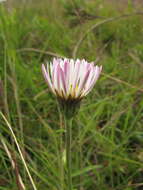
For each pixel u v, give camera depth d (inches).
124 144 14.5
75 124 14.4
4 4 20.5
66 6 20.2
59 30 18.9
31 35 19.3
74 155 13.7
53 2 23.6
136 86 15.7
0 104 14.7
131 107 15.0
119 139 14.9
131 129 14.8
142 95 16.1
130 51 18.9
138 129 14.8
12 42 18.2
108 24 20.4
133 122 14.0
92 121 14.0
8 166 13.3
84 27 19.1
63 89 9.0
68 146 9.4
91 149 13.8
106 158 13.9
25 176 11.8
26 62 18.2
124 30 19.8
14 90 14.5
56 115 15.0
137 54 18.8
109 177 13.9
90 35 19.2
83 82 8.9
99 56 17.4
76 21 19.3
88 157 13.6
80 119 14.3
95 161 14.1
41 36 19.6
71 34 19.3
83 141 13.6
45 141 14.0
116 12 24.1
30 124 14.5
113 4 25.5
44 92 15.3
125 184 13.4
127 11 23.3
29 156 13.1
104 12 23.6
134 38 19.8
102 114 15.4
